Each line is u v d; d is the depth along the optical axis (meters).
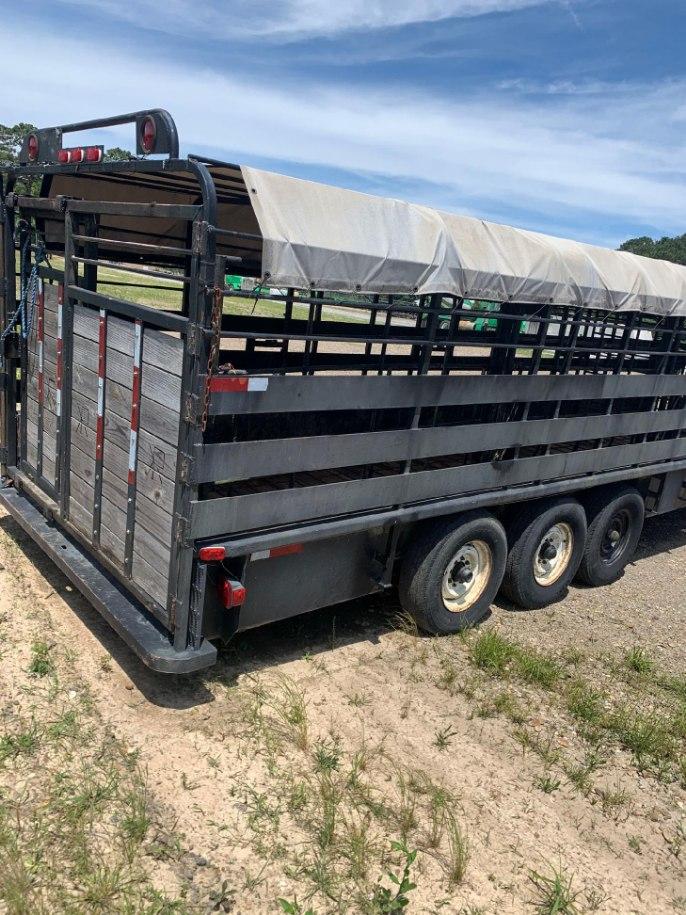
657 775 3.92
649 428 6.33
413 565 4.80
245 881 2.82
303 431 5.25
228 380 3.25
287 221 3.25
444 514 4.71
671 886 3.17
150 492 3.63
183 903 2.68
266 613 4.12
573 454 5.60
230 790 3.30
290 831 3.12
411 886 2.77
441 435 4.50
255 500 3.62
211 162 3.23
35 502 5.13
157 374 3.46
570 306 5.04
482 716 4.20
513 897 2.95
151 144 3.43
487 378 4.64
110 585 4.11
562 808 3.55
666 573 7.09
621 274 5.33
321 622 5.05
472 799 3.50
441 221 4.03
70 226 4.15
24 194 5.12
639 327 5.88
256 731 3.73
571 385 5.32
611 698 4.63
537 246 4.64
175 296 16.22
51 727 3.52
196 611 3.53
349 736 3.84
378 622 5.16
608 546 6.48
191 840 2.99
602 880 3.13
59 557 4.40
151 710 3.79
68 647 4.22
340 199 3.52
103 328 3.90
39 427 4.91
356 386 3.87
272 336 3.44
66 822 2.96
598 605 6.12
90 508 4.28
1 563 5.08
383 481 4.25
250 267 6.35
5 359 5.18
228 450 3.39
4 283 5.01
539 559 5.74
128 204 3.56
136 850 2.89
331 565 4.34
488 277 4.25
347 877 2.91
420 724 4.04
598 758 3.98
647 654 5.33
